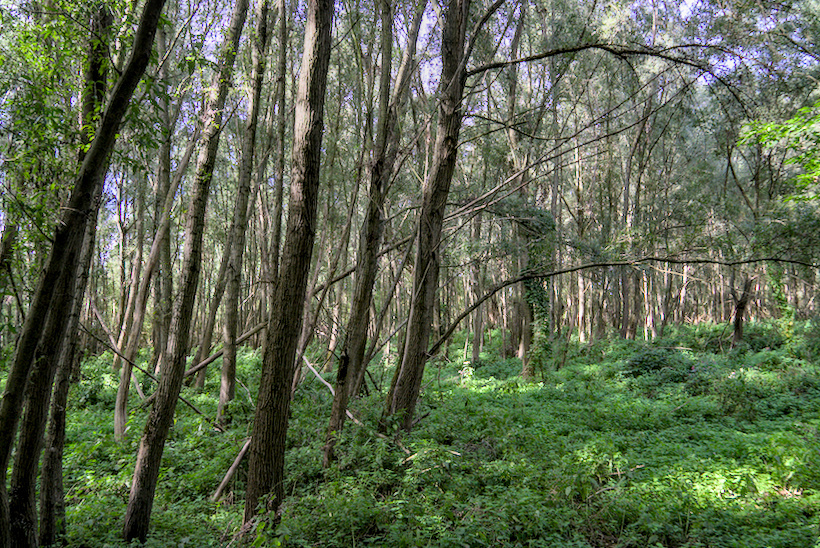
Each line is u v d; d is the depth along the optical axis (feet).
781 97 56.34
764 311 111.34
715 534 20.22
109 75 16.17
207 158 21.13
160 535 19.22
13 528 12.89
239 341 37.88
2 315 13.67
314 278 36.50
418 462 23.04
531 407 46.60
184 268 20.45
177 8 40.68
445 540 17.21
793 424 36.35
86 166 11.82
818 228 40.01
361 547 17.69
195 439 31.37
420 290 28.27
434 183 28.17
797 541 18.83
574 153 86.07
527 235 57.00
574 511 21.22
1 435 11.55
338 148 47.91
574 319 128.57
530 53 67.46
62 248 11.85
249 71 36.17
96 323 72.84
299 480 24.68
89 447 30.78
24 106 14.23
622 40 65.10
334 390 27.45
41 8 17.84
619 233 49.21
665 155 94.07
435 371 75.87
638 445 33.01
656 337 88.48
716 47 21.86
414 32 28.99
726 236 51.55
